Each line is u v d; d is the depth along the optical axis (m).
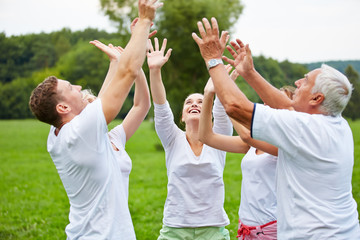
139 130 33.31
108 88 2.34
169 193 3.56
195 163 3.42
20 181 11.05
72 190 2.40
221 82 2.33
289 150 2.24
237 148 3.23
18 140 25.03
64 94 2.42
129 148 20.64
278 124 2.21
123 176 2.74
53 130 2.54
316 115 2.34
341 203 2.27
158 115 3.51
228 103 2.28
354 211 2.33
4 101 52.81
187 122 3.59
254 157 3.21
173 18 20.45
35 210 7.72
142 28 2.39
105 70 45.03
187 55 20.70
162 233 3.61
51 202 8.41
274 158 3.15
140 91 3.12
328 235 2.17
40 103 2.36
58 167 2.45
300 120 2.24
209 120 3.04
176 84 20.92
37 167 13.83
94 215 2.32
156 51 3.44
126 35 22.31
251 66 2.70
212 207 3.48
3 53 53.19
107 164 2.36
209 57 2.40
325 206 2.22
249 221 3.25
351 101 17.77
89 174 2.31
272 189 3.16
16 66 54.09
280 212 2.36
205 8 20.61
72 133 2.29
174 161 3.53
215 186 3.49
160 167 13.40
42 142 23.81
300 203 2.25
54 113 2.40
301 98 2.43
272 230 3.14
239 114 2.27
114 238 2.30
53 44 56.12
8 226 6.56
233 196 8.20
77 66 48.84
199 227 3.47
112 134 2.93
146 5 2.40
